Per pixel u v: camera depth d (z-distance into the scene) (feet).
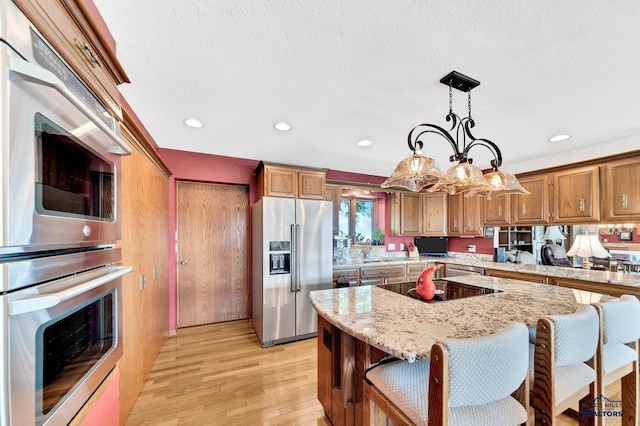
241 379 7.48
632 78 5.25
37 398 2.18
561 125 7.62
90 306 3.09
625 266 10.96
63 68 2.59
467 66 4.96
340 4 3.59
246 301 12.49
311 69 5.09
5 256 2.03
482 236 13.39
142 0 3.51
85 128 2.86
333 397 5.51
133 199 6.27
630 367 5.08
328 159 11.60
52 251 2.50
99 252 3.28
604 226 9.68
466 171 5.77
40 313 2.21
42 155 2.23
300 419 5.90
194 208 11.64
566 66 4.89
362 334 3.88
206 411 6.15
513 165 11.89
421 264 14.20
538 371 3.85
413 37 4.22
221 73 5.22
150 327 7.77
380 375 4.17
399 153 10.64
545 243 11.76
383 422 4.43
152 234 7.97
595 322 4.13
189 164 10.74
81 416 2.90
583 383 4.34
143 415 6.01
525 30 4.02
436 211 15.12
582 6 3.57
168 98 6.18
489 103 6.35
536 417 3.86
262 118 7.32
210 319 11.88
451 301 5.66
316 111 6.86
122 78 3.93
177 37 4.23
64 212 2.59
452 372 2.85
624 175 8.60
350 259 14.01
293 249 10.16
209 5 3.62
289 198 11.07
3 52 1.84
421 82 5.50
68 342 2.67
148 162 7.52
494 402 3.42
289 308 10.06
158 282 8.75
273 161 11.87
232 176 11.53
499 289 6.86
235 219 12.33
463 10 3.67
